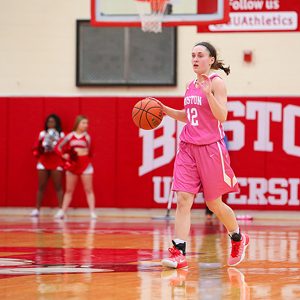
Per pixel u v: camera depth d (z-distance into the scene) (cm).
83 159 2684
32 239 1705
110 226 2202
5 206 2850
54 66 2920
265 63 2825
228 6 2323
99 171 2800
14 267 1156
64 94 2922
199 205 2728
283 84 2819
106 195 2797
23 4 2923
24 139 2838
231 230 1182
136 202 2783
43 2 2917
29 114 2839
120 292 892
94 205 2764
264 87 2825
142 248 1486
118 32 2898
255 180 2720
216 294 880
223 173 1146
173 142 2762
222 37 2844
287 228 2141
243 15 2553
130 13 2391
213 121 1142
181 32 2866
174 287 936
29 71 2925
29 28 2923
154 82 2875
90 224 2300
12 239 1703
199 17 2345
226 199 2733
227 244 1584
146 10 2380
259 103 2725
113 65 2900
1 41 2933
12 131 2842
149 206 2773
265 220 2616
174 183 1165
